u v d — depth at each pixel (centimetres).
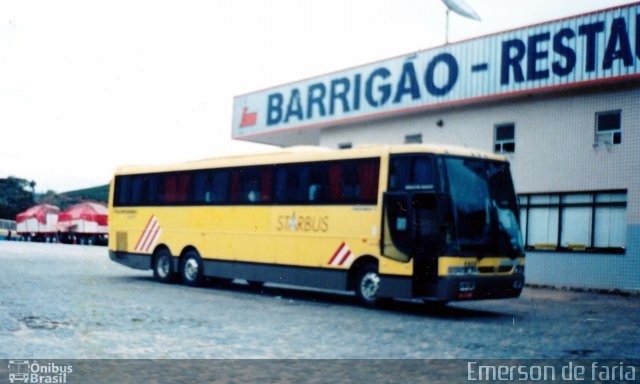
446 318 1268
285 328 1048
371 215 1382
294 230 1554
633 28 1902
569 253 2094
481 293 1270
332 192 1480
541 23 2120
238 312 1248
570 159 2106
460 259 1241
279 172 1617
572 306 1552
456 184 1280
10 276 1809
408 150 1333
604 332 1089
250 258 1653
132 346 834
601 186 2023
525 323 1195
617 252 1977
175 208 1881
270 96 3114
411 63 2506
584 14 2012
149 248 1941
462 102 2350
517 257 1343
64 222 5350
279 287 1975
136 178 2020
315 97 2881
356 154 1438
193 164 1855
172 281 1912
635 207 1934
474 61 2300
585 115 2075
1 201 8588
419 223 1289
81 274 2036
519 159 2241
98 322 1026
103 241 5278
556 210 2148
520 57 2167
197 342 884
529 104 2223
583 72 2005
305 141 3375
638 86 1945
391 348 883
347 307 1418
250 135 3222
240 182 1712
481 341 962
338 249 1446
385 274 1329
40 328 942
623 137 1980
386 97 2588
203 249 1786
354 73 2722
